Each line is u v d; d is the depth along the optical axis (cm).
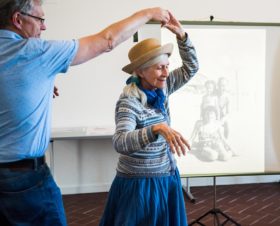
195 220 287
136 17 134
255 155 299
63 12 373
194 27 291
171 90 188
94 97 388
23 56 115
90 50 123
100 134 348
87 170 400
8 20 120
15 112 118
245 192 394
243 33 295
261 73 299
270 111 301
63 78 382
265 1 393
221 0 387
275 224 307
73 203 368
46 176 133
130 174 163
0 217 125
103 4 377
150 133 133
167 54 166
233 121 297
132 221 159
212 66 294
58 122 386
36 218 129
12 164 124
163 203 164
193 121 293
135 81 164
